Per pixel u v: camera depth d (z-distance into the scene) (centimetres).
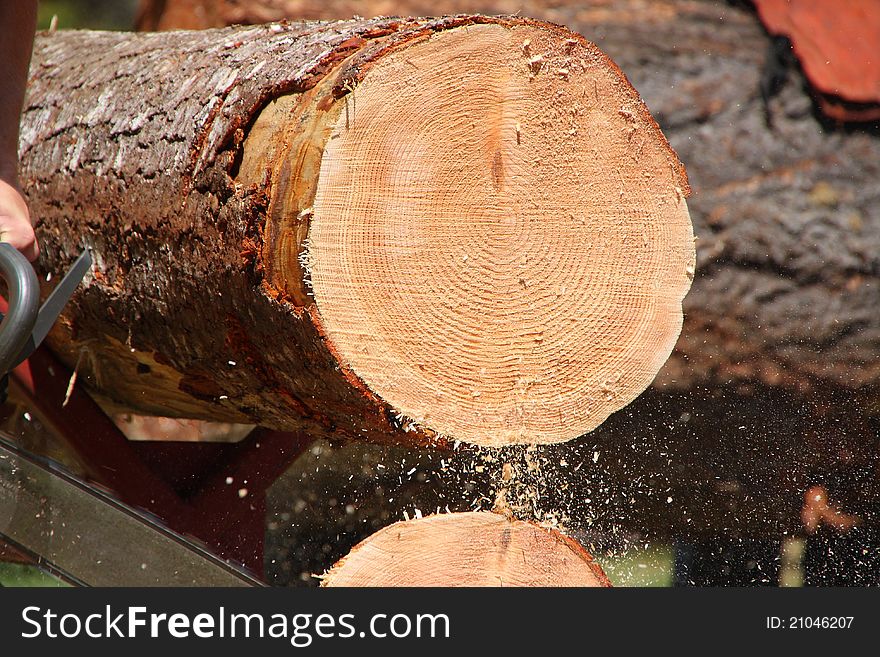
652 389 900
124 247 575
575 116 490
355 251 446
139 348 615
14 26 592
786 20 953
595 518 906
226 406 626
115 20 2175
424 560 498
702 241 898
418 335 461
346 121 443
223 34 618
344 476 896
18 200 558
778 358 898
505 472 512
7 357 450
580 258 494
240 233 471
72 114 652
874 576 921
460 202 466
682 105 927
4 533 537
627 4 964
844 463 919
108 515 524
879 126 937
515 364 483
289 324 460
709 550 948
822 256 901
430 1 978
